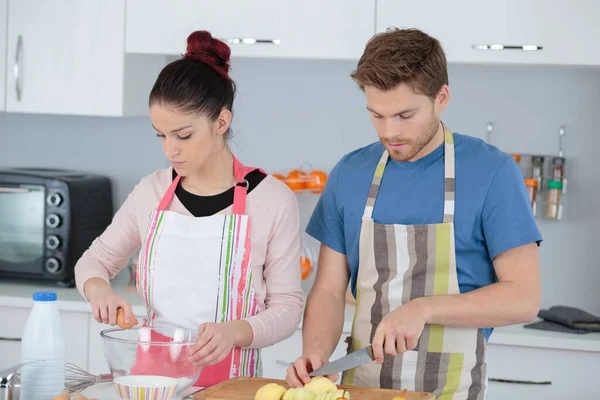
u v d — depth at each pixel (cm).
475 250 197
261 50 334
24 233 357
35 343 175
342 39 328
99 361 334
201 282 209
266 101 374
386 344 172
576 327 313
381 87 181
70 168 393
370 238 202
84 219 362
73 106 352
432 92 183
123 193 388
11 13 353
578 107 353
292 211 218
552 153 356
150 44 343
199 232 211
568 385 306
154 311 213
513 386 309
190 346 177
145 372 174
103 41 347
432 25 321
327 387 170
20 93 355
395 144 187
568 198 355
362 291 206
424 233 197
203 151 204
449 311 182
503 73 357
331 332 204
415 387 196
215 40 209
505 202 192
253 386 181
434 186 199
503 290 186
